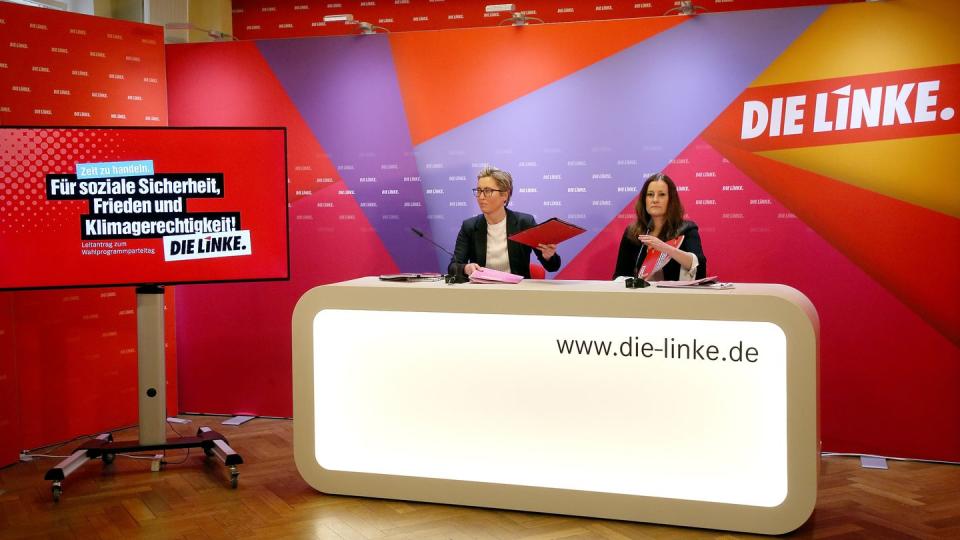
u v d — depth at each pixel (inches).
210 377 218.1
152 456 180.5
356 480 153.6
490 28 197.8
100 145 166.6
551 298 140.1
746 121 183.9
